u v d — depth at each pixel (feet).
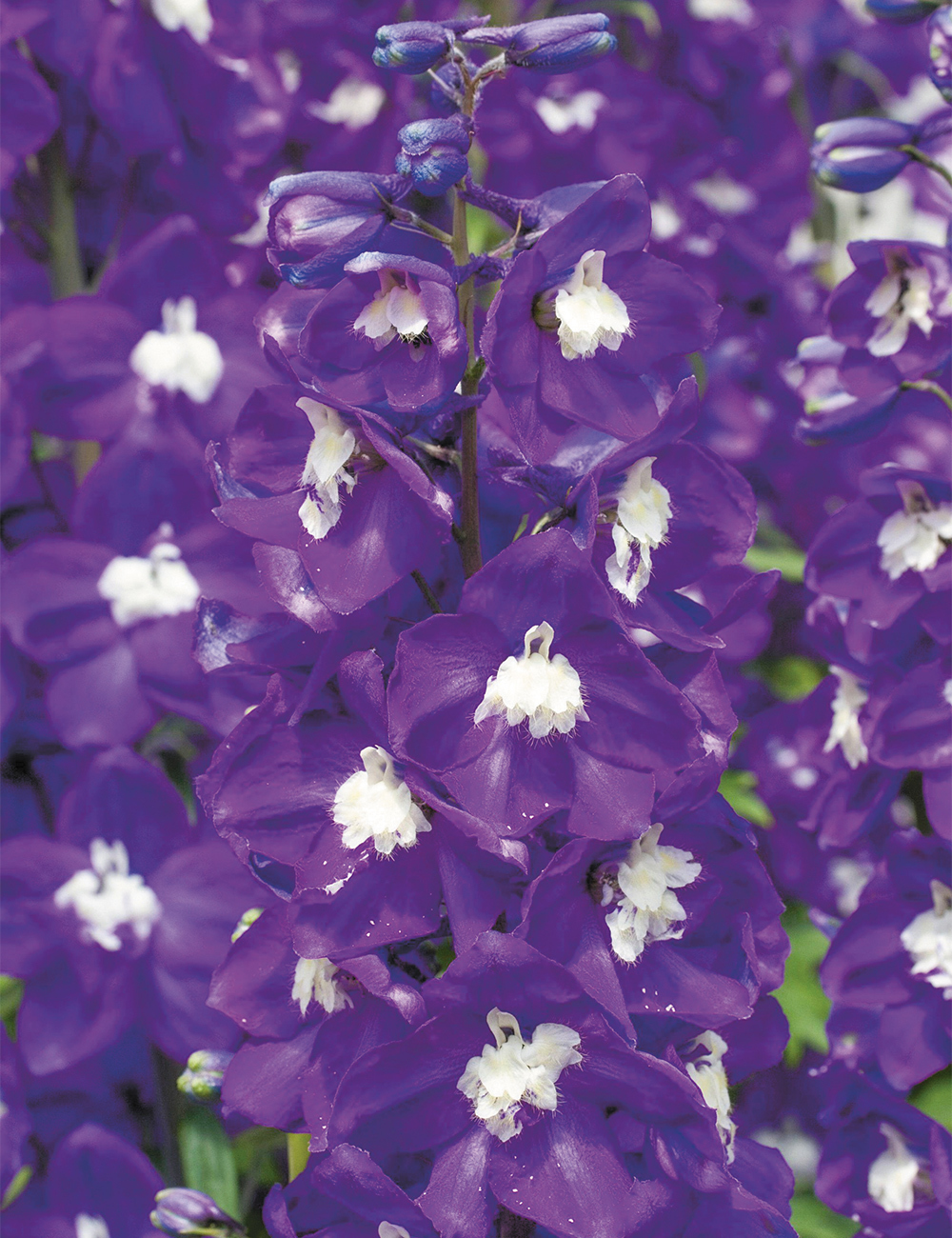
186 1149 3.53
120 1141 3.50
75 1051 3.47
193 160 3.56
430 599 2.91
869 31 5.16
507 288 2.78
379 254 2.78
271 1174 3.79
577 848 2.82
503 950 2.79
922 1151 3.39
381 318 2.82
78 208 3.60
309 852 2.89
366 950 2.85
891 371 3.34
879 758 3.32
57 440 3.64
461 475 2.90
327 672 2.87
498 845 2.80
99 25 3.44
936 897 3.35
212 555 3.47
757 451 4.64
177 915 3.49
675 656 2.92
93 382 3.46
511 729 2.84
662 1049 2.91
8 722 3.48
